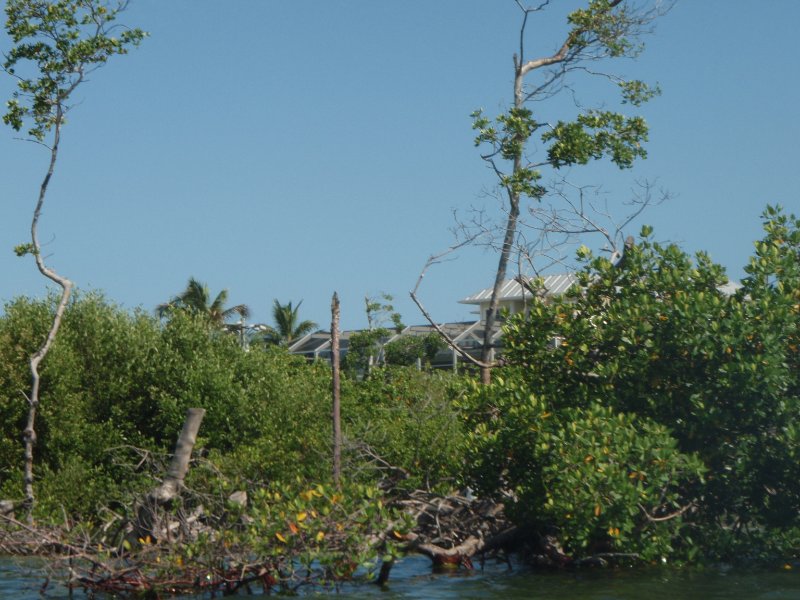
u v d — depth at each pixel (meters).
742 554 17.95
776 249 18.42
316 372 36.12
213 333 33.31
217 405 29.94
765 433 17.75
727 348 17.22
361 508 15.53
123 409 30.58
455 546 19.09
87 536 15.66
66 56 28.53
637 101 31.05
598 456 16.44
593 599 15.18
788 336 17.73
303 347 76.44
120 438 29.34
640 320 18.11
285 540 14.95
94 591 15.26
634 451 16.77
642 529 16.98
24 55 28.64
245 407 30.20
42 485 26.33
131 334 31.48
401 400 29.44
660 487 17.09
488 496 19.23
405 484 22.05
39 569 16.34
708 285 18.75
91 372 31.08
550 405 18.98
